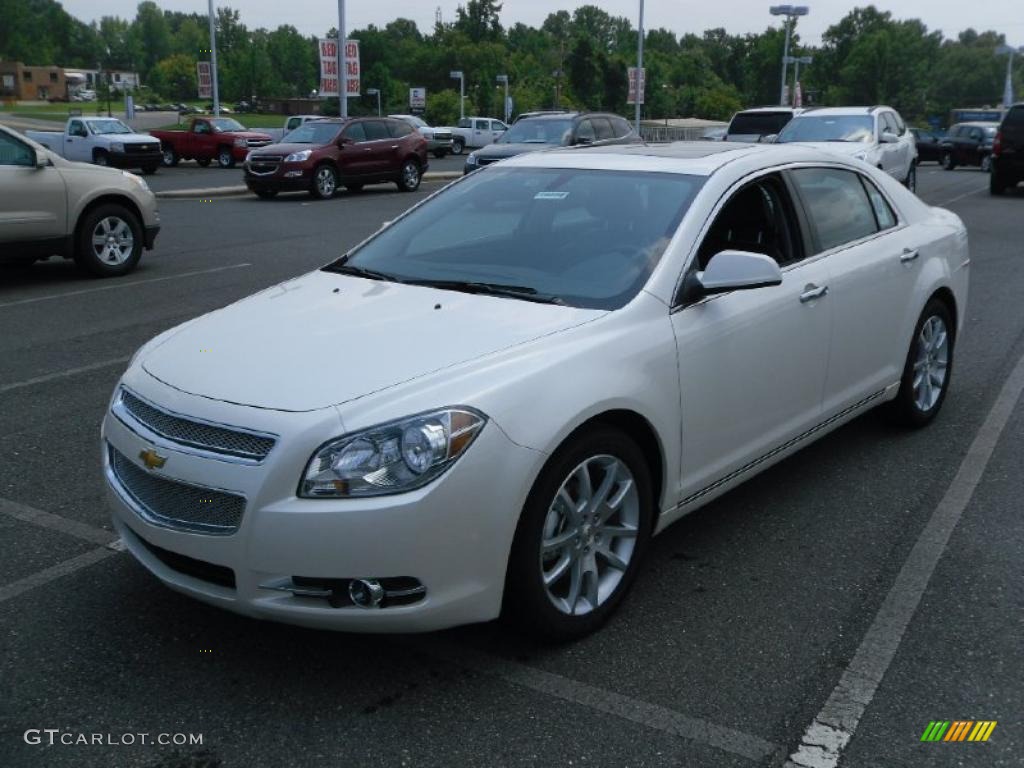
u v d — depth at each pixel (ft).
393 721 9.88
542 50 438.81
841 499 15.52
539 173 14.99
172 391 10.63
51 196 33.24
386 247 14.70
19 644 11.23
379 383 10.12
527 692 10.37
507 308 11.93
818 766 9.23
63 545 13.78
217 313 12.93
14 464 16.85
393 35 474.08
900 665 10.87
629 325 11.69
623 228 13.20
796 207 14.94
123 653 11.07
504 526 10.07
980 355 24.66
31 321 27.96
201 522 9.98
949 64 516.73
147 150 94.53
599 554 11.53
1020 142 70.44
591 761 9.30
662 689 10.43
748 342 13.11
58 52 592.19
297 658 11.00
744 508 15.21
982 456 17.39
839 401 15.64
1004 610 12.07
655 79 302.45
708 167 14.03
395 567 9.56
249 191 75.46
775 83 407.85
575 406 10.53
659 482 12.23
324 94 104.12
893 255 16.67
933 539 14.06
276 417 9.79
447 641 11.37
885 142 52.37
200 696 10.28
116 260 35.73
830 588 12.64
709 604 12.23
